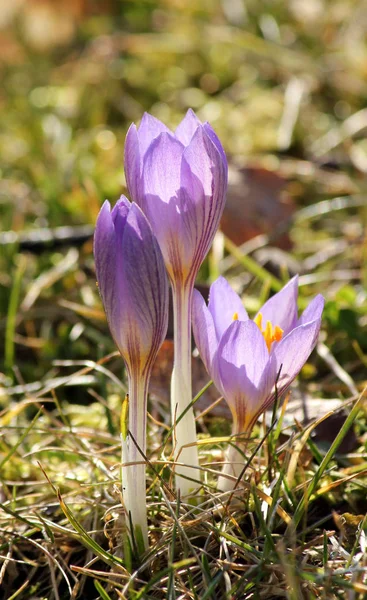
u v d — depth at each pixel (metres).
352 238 0.71
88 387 0.59
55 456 0.52
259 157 0.86
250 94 0.99
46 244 0.70
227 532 0.46
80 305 0.65
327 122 0.93
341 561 0.45
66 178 0.81
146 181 0.43
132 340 0.42
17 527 0.49
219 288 0.46
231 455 0.46
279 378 0.44
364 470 0.46
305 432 0.47
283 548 0.42
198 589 0.45
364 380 0.57
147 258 0.42
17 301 0.63
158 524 0.47
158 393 0.53
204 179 0.43
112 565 0.45
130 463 0.44
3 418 0.53
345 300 0.60
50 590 0.47
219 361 0.44
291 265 0.65
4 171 0.86
